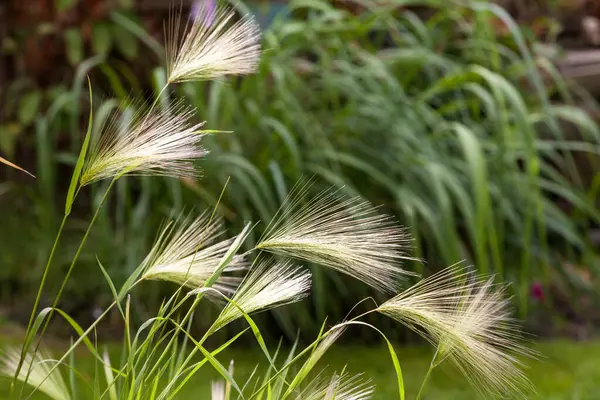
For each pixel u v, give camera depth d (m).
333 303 4.65
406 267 4.61
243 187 4.57
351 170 4.92
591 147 5.27
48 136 5.72
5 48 6.67
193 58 1.81
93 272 4.94
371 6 5.39
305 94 5.15
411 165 4.79
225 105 4.79
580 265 5.86
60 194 6.32
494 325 1.79
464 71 4.91
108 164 1.68
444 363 4.02
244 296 1.76
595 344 4.51
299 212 1.82
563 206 6.71
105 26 6.50
